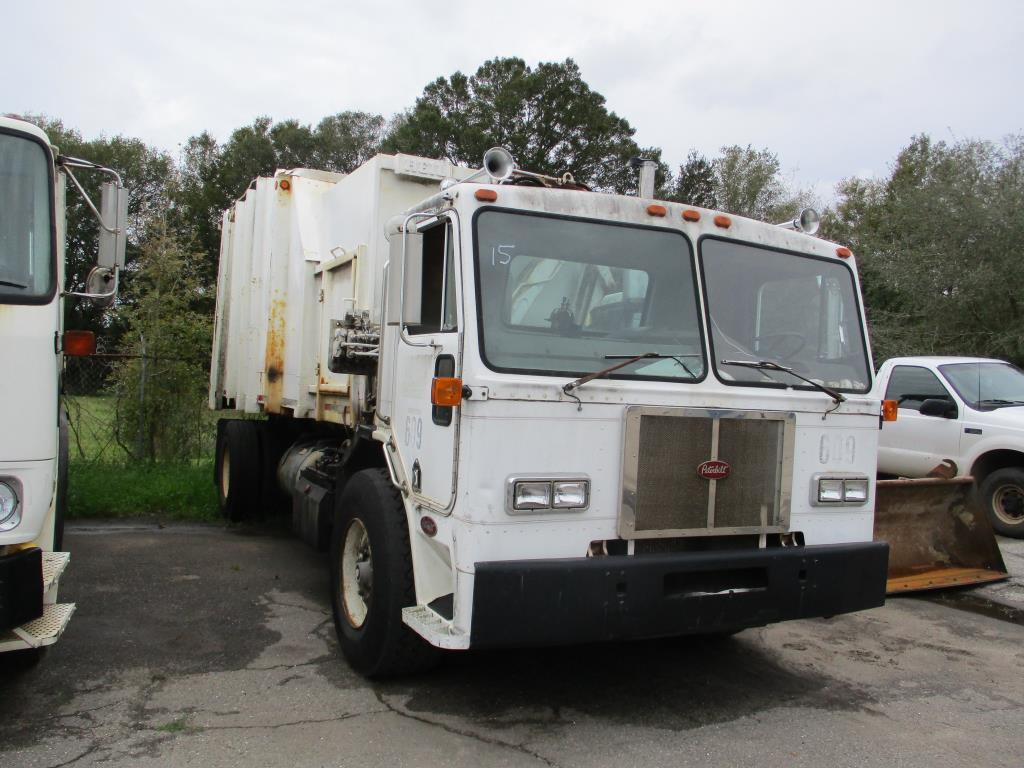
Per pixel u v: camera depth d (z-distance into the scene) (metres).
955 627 5.93
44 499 3.62
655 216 4.31
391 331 4.74
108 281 4.22
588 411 3.87
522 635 3.64
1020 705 4.49
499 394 3.71
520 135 34.50
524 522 3.74
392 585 4.24
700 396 4.11
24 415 3.56
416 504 4.18
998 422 8.92
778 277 4.59
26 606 3.52
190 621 5.43
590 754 3.71
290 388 7.12
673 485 4.01
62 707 4.03
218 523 8.70
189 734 3.78
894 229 20.61
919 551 7.05
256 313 7.98
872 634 5.72
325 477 6.10
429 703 4.22
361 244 5.97
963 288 17.61
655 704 4.34
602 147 35.31
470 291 3.80
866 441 4.61
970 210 17.50
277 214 7.41
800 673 4.90
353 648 4.56
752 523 4.20
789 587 4.19
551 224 4.06
